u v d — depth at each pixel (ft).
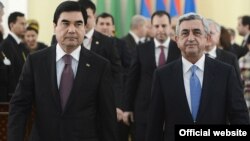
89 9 47.88
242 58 57.88
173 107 31.94
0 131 47.14
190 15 32.19
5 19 78.95
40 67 32.24
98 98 32.45
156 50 51.26
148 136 32.73
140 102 50.52
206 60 32.60
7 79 49.42
